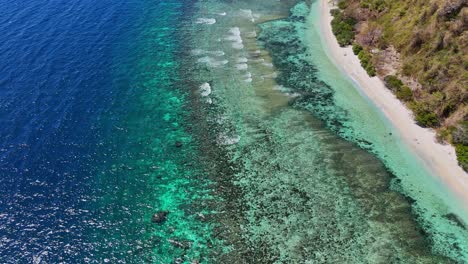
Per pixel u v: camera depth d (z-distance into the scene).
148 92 58.00
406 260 35.25
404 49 58.47
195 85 59.34
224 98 56.47
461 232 37.31
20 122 51.31
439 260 35.19
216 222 39.44
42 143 48.56
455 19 53.22
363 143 47.72
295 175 43.97
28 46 66.31
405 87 52.94
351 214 39.38
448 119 46.94
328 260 35.47
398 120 50.12
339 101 54.72
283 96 56.34
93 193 42.91
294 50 66.88
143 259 36.47
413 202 40.28
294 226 38.53
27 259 36.44
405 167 44.09
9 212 40.56
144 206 41.44
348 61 62.34
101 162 46.59
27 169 45.19
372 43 63.34
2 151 47.09
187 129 51.34
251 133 50.25
